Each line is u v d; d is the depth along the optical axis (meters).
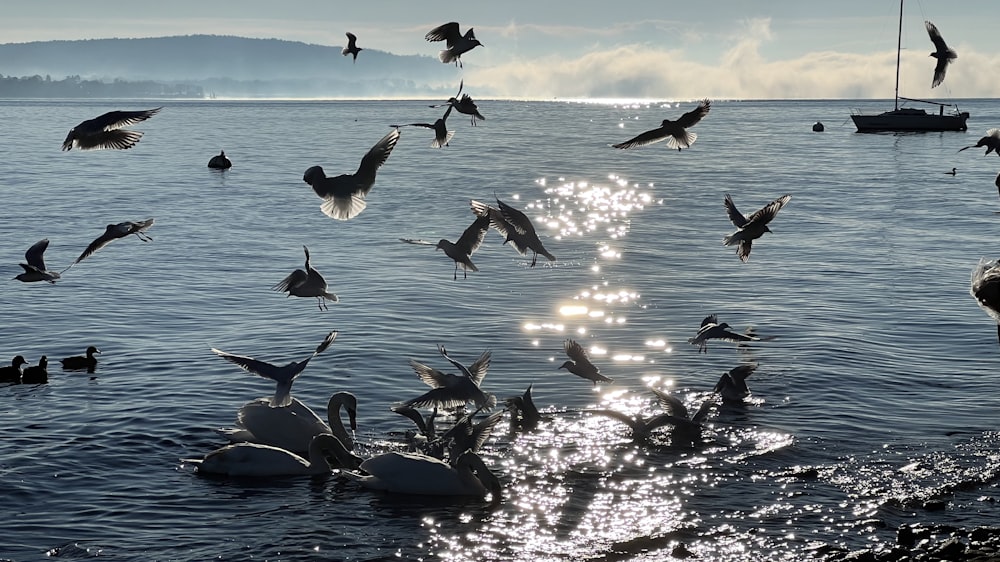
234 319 34.69
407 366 28.67
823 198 74.94
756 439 22.92
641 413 24.59
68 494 19.78
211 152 122.00
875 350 30.58
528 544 17.95
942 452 22.20
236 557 17.34
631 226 60.47
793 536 18.16
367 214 63.50
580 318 34.88
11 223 58.91
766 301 38.03
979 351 30.61
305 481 20.83
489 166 102.12
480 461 20.27
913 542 17.88
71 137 15.62
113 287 40.41
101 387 26.48
